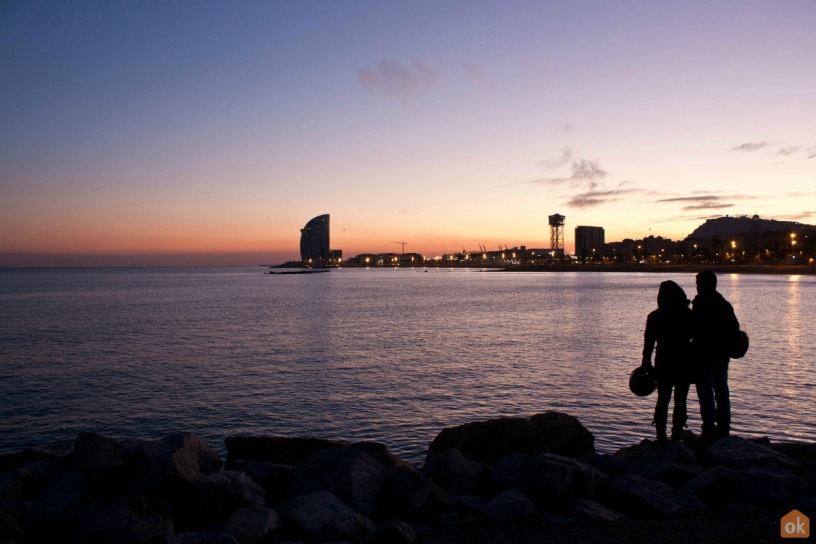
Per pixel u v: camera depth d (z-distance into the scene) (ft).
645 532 19.97
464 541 20.11
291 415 71.82
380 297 353.10
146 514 23.25
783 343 124.16
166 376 98.43
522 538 20.10
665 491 23.24
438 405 75.56
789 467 25.96
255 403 78.07
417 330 167.32
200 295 394.73
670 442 29.04
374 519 24.67
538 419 38.04
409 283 620.49
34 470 28.50
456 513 23.02
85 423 69.87
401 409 73.77
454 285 549.13
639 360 108.88
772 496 22.43
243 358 117.19
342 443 33.40
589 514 21.75
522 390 83.25
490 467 28.07
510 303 284.61
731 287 393.50
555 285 521.65
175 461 25.79
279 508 23.62
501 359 111.96
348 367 105.09
